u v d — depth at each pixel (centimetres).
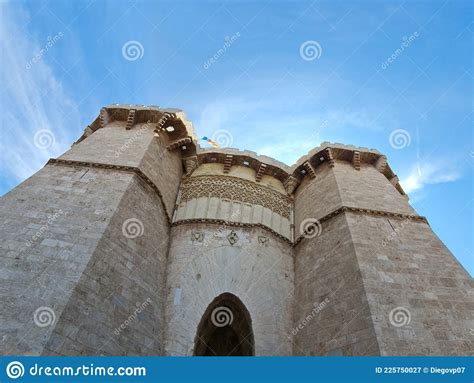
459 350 1091
